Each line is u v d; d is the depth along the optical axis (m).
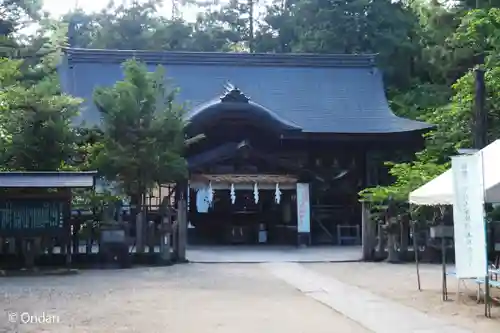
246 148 22.06
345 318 7.98
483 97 15.37
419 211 15.49
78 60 27.12
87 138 17.39
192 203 23.22
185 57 28.05
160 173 16.52
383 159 24.67
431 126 23.06
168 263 15.23
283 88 27.38
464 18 20.41
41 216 13.95
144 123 16.36
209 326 7.39
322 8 33.47
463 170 8.39
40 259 14.48
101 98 16.45
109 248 14.66
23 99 15.44
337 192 24.50
